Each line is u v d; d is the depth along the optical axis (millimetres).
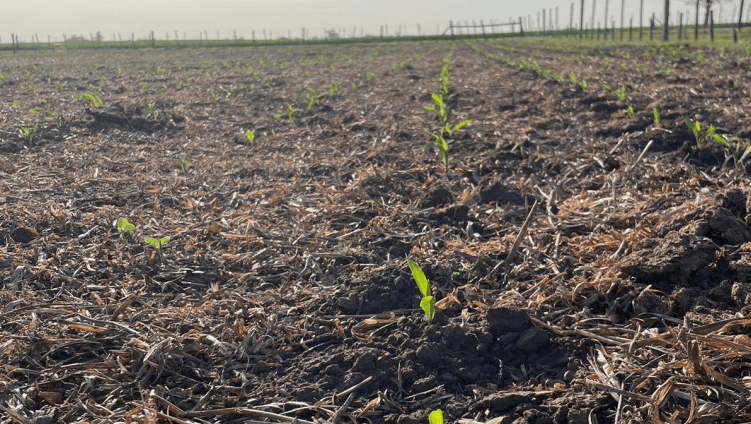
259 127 10031
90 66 24125
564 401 2852
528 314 3514
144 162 7758
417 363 3248
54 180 6734
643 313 3479
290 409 2986
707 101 9664
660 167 6332
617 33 51312
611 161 6848
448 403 2959
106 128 9734
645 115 8820
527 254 4402
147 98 13289
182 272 4422
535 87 12695
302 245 4906
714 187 5621
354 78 17047
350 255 4645
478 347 3322
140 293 4121
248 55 32531
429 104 11484
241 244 4969
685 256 3711
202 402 3025
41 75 19453
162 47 45531
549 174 6746
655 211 4828
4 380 3123
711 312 3350
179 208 5945
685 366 2867
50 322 3664
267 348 3477
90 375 3197
